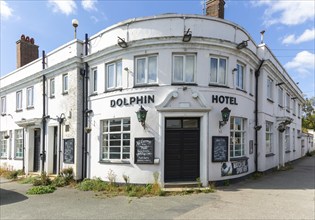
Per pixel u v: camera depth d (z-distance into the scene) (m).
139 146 10.56
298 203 7.87
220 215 6.79
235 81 11.57
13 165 17.83
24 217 7.02
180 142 10.60
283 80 18.16
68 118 13.23
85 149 12.57
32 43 19.36
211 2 13.27
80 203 8.45
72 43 13.40
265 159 13.98
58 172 13.53
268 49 15.05
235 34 11.69
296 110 25.03
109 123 11.79
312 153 32.84
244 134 12.51
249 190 9.73
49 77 14.94
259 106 13.89
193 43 10.63
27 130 16.27
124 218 6.76
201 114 10.41
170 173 10.45
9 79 19.39
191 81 10.77
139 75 11.13
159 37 10.57
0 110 20.34
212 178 10.46
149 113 10.61
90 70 12.84
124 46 11.04
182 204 7.92
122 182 10.86
